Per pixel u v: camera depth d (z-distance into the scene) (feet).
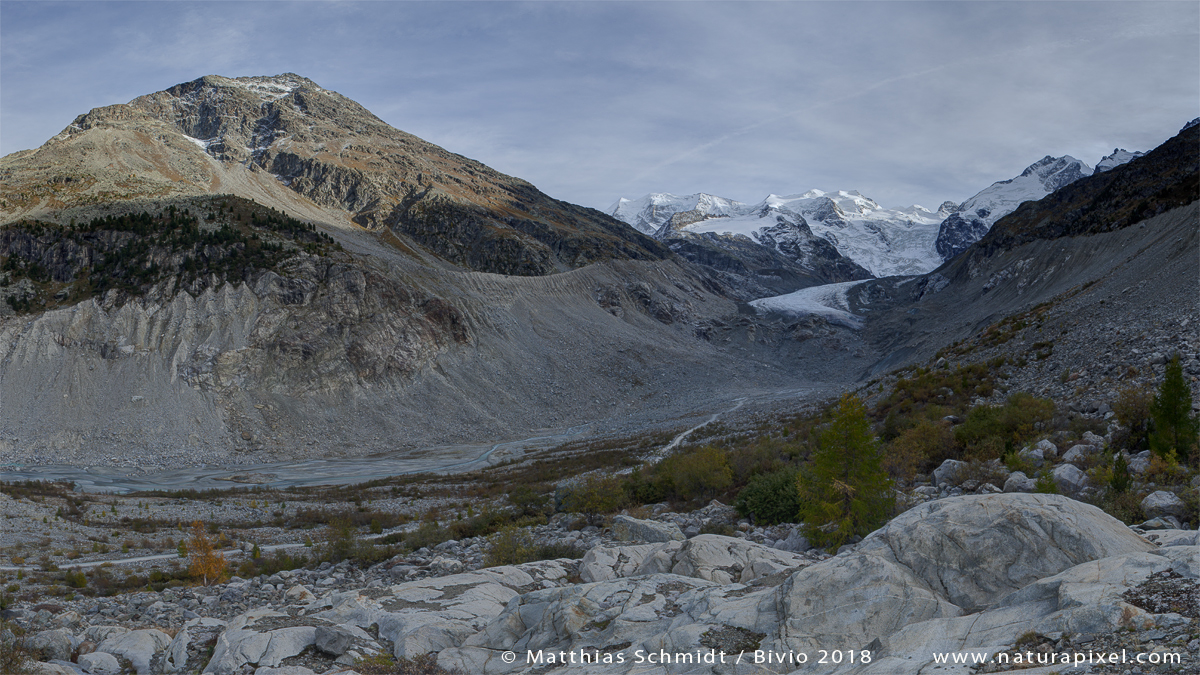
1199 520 55.06
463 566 83.76
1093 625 29.40
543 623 47.03
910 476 95.04
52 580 95.81
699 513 101.91
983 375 168.14
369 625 52.03
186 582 91.09
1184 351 116.67
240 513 168.66
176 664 48.98
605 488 113.70
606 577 61.36
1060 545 37.70
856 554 40.55
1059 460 86.53
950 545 39.75
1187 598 29.27
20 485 195.21
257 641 47.39
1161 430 77.15
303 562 102.94
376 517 151.23
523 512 130.62
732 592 45.37
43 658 50.24
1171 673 24.54
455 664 44.24
